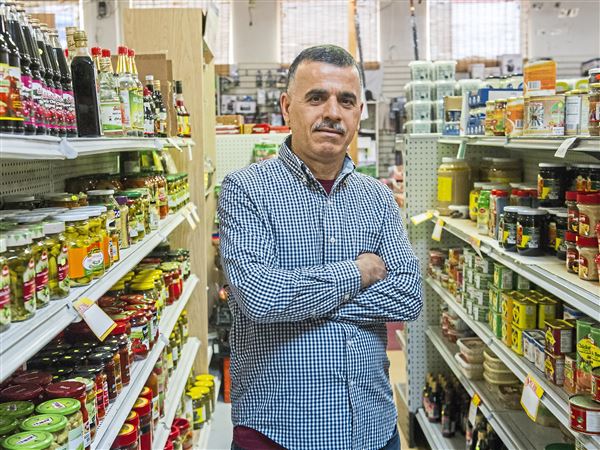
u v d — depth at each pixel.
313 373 1.92
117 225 2.23
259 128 7.12
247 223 1.96
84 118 2.00
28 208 1.88
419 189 4.14
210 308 5.71
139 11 4.20
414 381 4.26
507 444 2.72
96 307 1.72
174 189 3.60
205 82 5.71
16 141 1.23
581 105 2.09
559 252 2.32
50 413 1.65
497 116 2.80
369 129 10.53
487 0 10.84
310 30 10.98
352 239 2.04
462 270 3.44
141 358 2.59
